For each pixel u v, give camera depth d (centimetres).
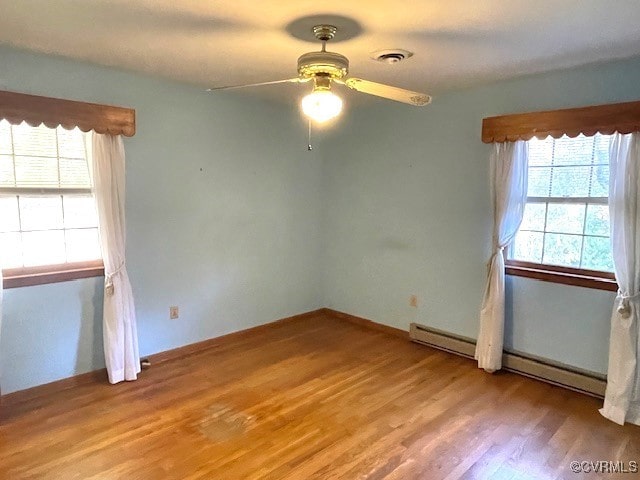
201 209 385
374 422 277
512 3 193
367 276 459
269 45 255
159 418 278
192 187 376
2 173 287
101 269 325
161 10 205
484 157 361
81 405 293
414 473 229
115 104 321
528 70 306
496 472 231
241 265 421
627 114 277
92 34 240
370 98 400
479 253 372
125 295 326
